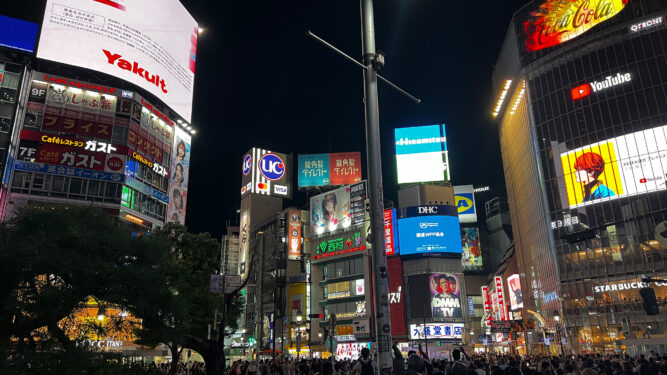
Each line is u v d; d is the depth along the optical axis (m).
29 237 10.04
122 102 63.94
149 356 42.62
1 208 52.47
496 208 136.12
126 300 11.20
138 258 11.78
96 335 11.34
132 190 61.88
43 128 57.91
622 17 76.69
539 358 29.78
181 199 72.81
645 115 71.00
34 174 55.75
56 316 10.20
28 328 10.12
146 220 63.72
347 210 90.25
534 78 84.50
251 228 109.81
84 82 62.28
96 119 61.31
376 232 14.23
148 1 71.69
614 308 66.38
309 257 96.31
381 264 13.98
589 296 69.25
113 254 11.23
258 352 23.55
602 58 77.25
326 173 104.56
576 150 76.38
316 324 86.31
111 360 11.63
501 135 110.06
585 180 74.12
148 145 66.62
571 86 79.50
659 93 70.88
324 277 91.06
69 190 56.78
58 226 10.64
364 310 81.00
